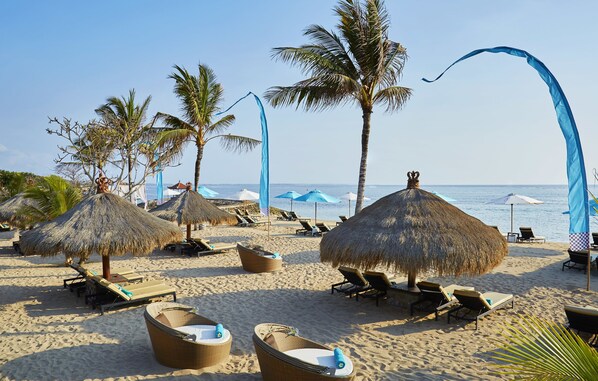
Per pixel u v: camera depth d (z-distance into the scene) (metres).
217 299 9.30
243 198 27.89
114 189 15.58
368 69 14.76
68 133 14.24
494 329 7.47
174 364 5.68
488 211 49.88
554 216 41.53
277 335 5.50
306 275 11.66
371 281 9.01
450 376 5.67
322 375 4.50
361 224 8.67
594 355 3.01
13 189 23.98
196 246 15.02
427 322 7.85
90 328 7.36
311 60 14.73
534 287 10.30
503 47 10.16
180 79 21.22
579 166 9.67
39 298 9.24
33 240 8.58
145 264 13.16
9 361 5.99
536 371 3.17
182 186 33.59
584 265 12.71
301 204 68.50
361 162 15.33
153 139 18.31
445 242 7.72
